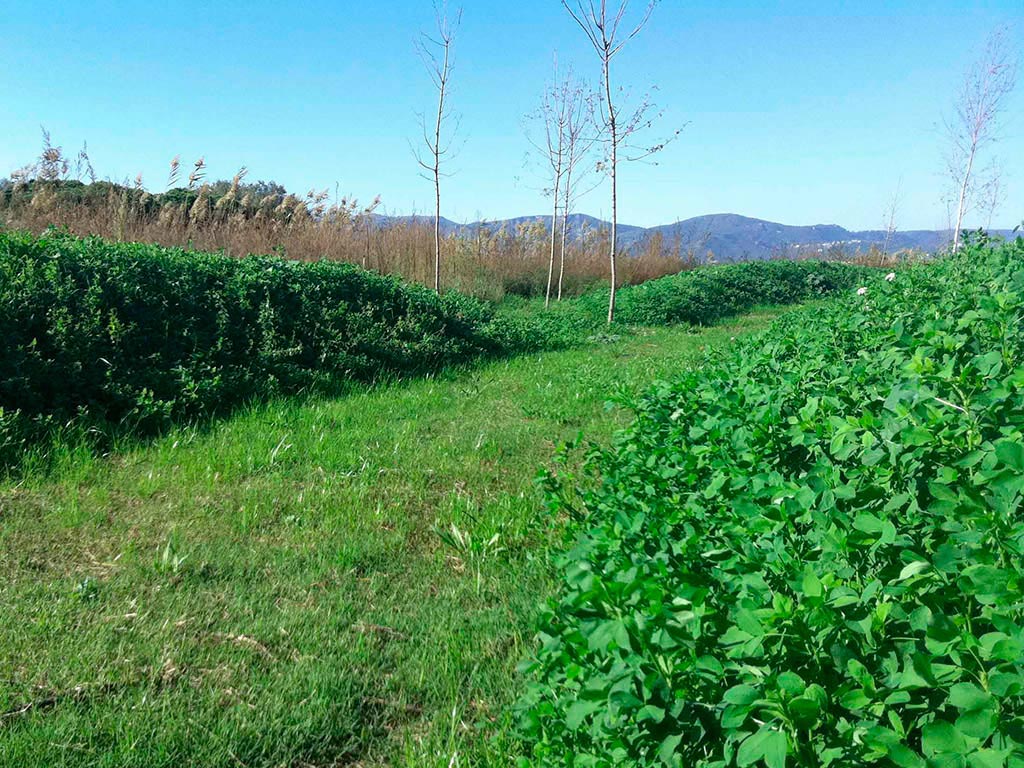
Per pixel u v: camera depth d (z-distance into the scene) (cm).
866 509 218
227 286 856
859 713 161
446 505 496
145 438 616
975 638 157
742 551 230
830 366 423
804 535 226
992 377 271
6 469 516
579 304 1748
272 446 601
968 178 2209
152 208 1417
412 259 1812
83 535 440
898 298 612
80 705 287
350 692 306
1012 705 147
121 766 260
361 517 473
